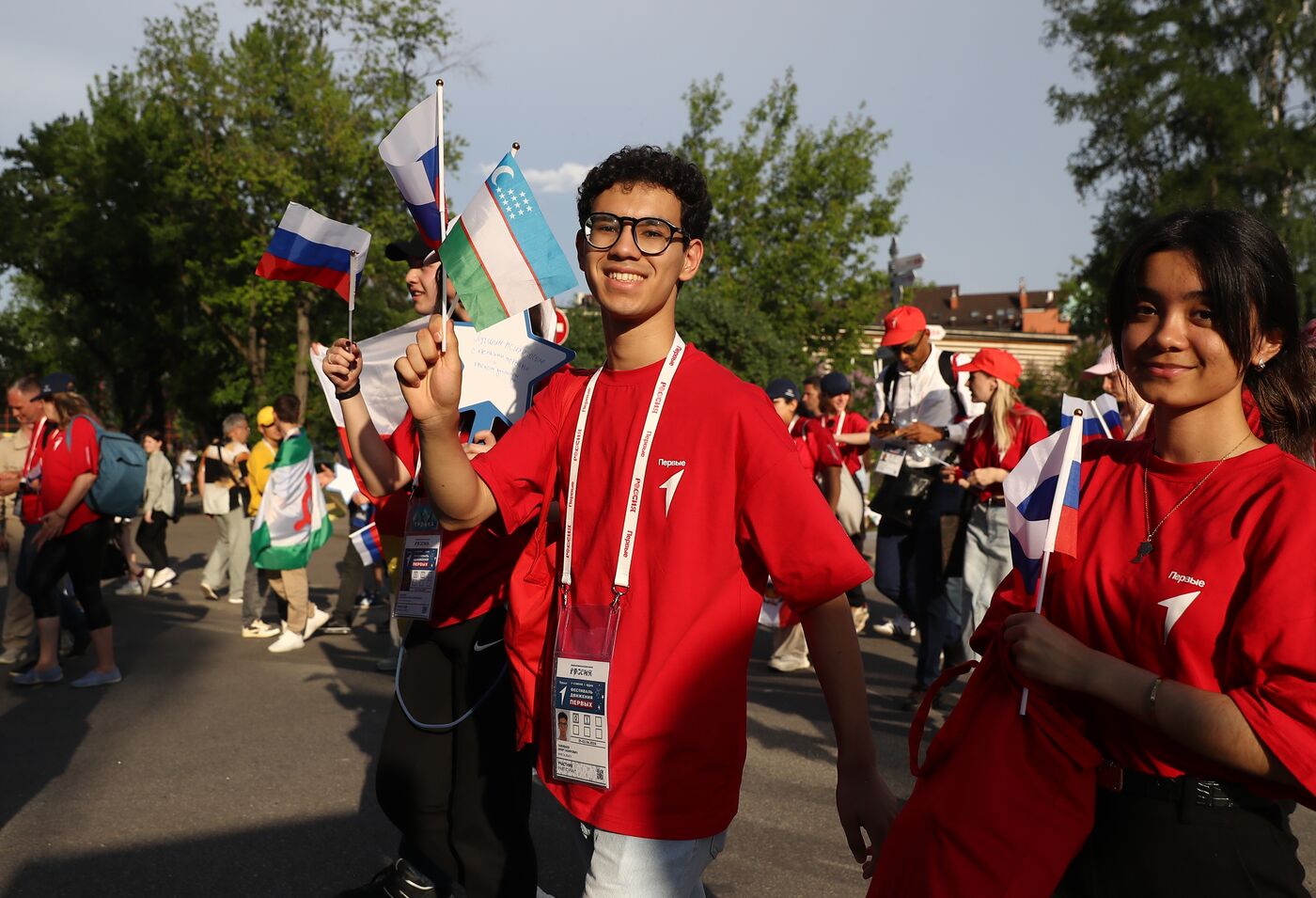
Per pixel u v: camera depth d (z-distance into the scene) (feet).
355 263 10.89
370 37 101.60
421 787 9.51
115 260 120.26
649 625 6.72
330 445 114.83
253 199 107.45
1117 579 5.67
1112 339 6.04
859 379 79.71
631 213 7.08
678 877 6.66
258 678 23.45
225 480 36.06
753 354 83.25
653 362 7.15
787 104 118.62
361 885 12.40
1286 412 6.19
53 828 14.08
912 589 21.94
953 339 190.29
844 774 6.63
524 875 9.52
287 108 105.29
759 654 26.99
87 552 22.41
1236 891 5.33
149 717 19.95
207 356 122.93
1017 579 6.13
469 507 7.18
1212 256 5.50
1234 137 90.79
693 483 6.73
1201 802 5.37
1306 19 93.40
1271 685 4.97
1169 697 5.18
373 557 18.13
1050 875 5.53
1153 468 5.80
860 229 119.14
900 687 22.75
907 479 20.98
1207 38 94.84
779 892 12.19
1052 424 97.30
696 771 6.62
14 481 24.97
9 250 119.96
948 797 5.78
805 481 6.63
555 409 7.56
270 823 14.35
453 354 6.98
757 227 119.03
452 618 9.50
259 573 31.73
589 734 6.77
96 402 140.46
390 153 8.70
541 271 7.23
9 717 19.83
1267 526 5.29
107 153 118.93
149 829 14.08
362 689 22.38
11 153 122.52
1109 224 96.78
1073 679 5.49
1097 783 5.65
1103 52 95.76
